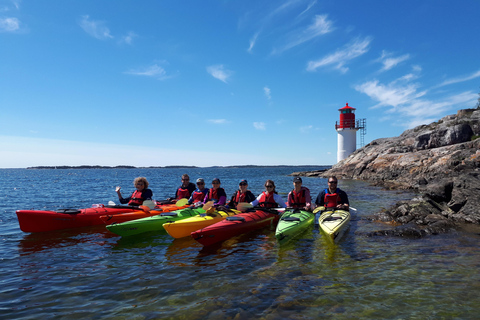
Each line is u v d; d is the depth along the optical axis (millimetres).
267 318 3168
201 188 8969
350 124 36938
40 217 7254
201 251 5723
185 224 6660
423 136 26297
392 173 24609
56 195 18812
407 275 4273
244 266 4824
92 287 4078
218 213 7441
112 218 7719
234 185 27047
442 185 10195
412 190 17406
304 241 6297
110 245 6223
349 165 31875
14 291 3975
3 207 12633
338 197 7797
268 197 8305
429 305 3375
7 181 39281
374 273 4387
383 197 14141
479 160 17281
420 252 5355
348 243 6074
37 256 5492
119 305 3541
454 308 3295
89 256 5488
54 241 6559
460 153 19516
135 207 8477
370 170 27672
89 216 7984
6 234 7215
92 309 3453
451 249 5496
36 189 24188
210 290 3910
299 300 3568
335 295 3682
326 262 4934
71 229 7695
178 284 4133
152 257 5395
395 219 8211
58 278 4422
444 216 8109
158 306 3496
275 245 6062
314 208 8047
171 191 21984
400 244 5914
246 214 7488
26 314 3352
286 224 6621
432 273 4328
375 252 5422
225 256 5379
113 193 20703
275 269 4652
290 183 28344
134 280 4309
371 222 8133
